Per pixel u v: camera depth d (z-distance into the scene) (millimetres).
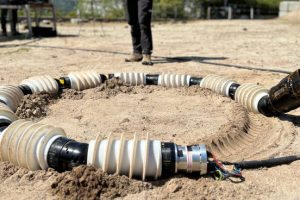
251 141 1811
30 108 2117
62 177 1337
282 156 1617
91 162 1381
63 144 1437
